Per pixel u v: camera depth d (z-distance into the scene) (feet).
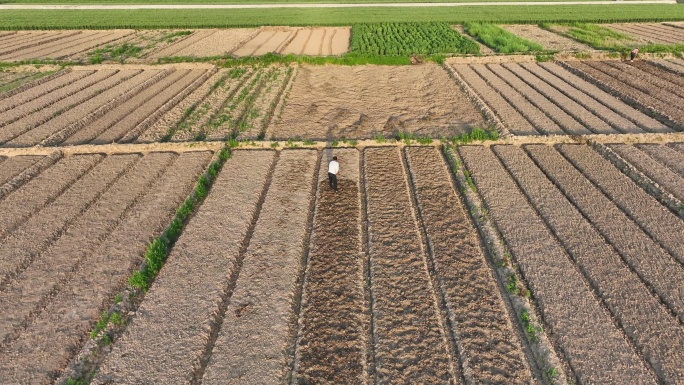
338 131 65.57
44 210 46.29
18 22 141.49
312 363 30.01
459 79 86.07
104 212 46.06
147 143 60.08
